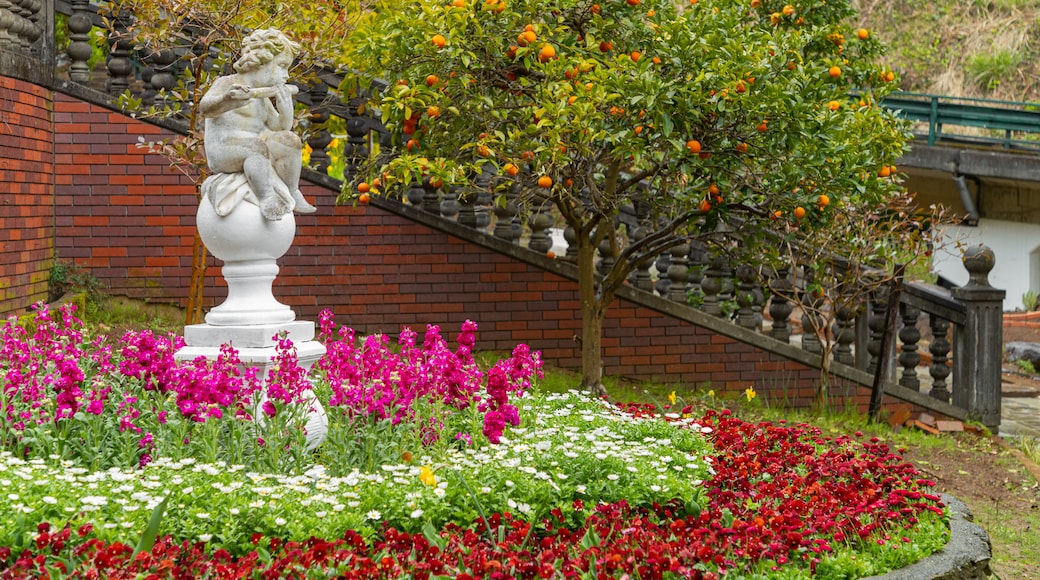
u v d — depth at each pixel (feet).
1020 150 55.98
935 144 57.31
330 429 17.83
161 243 31.42
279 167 19.16
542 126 23.25
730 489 17.11
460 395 18.61
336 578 12.07
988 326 32.07
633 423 20.27
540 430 19.04
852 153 24.88
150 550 12.35
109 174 31.19
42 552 12.44
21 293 28.35
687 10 26.17
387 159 28.68
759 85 22.86
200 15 27.12
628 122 23.44
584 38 26.03
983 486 25.09
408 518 14.47
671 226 26.86
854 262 30.76
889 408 32.19
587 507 15.62
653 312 32.78
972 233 60.70
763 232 28.12
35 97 29.50
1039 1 73.77
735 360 33.06
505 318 32.76
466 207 32.63
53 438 16.46
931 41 73.77
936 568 14.39
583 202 29.94
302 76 29.50
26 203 28.84
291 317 19.54
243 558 12.57
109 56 31.40
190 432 16.99
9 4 28.09
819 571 14.07
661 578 12.73
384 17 24.99
